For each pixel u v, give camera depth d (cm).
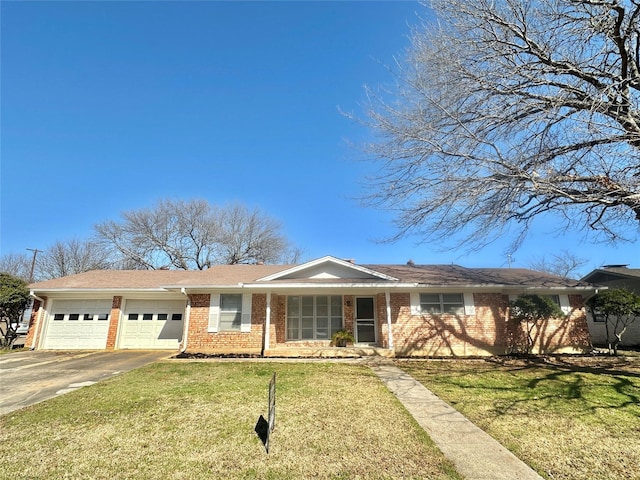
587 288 1416
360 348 1335
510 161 805
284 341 1430
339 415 609
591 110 665
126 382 841
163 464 428
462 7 812
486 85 827
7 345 1552
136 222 2870
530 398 730
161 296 1559
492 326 1393
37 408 638
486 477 404
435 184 873
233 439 501
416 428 552
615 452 471
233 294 1426
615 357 1304
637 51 775
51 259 3328
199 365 1087
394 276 1477
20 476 398
